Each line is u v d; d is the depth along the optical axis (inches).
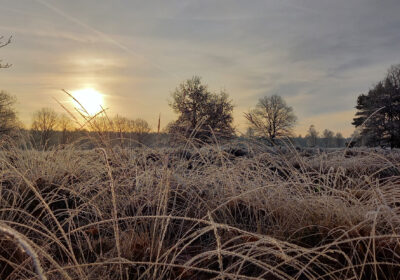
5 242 111.0
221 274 84.1
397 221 116.1
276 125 1553.9
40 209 152.9
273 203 154.8
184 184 177.6
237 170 179.6
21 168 184.4
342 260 109.1
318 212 135.2
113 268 104.7
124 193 167.9
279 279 102.2
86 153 222.5
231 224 138.2
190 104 1105.4
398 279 98.3
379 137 1934.1
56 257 114.3
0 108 1159.0
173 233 137.6
